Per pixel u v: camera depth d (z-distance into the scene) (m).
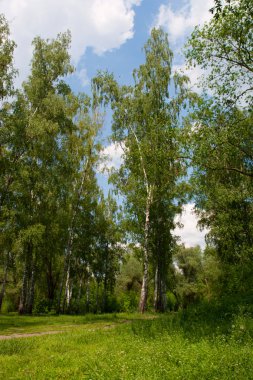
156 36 36.50
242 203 25.42
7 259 37.34
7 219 31.00
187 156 17.20
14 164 29.78
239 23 14.96
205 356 8.49
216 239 30.83
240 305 15.12
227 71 16.30
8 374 9.02
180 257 66.75
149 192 32.78
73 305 48.53
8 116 28.89
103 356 9.98
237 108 16.55
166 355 9.09
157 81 34.81
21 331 20.44
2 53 27.98
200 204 27.72
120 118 34.16
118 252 50.47
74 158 37.88
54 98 34.16
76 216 41.50
